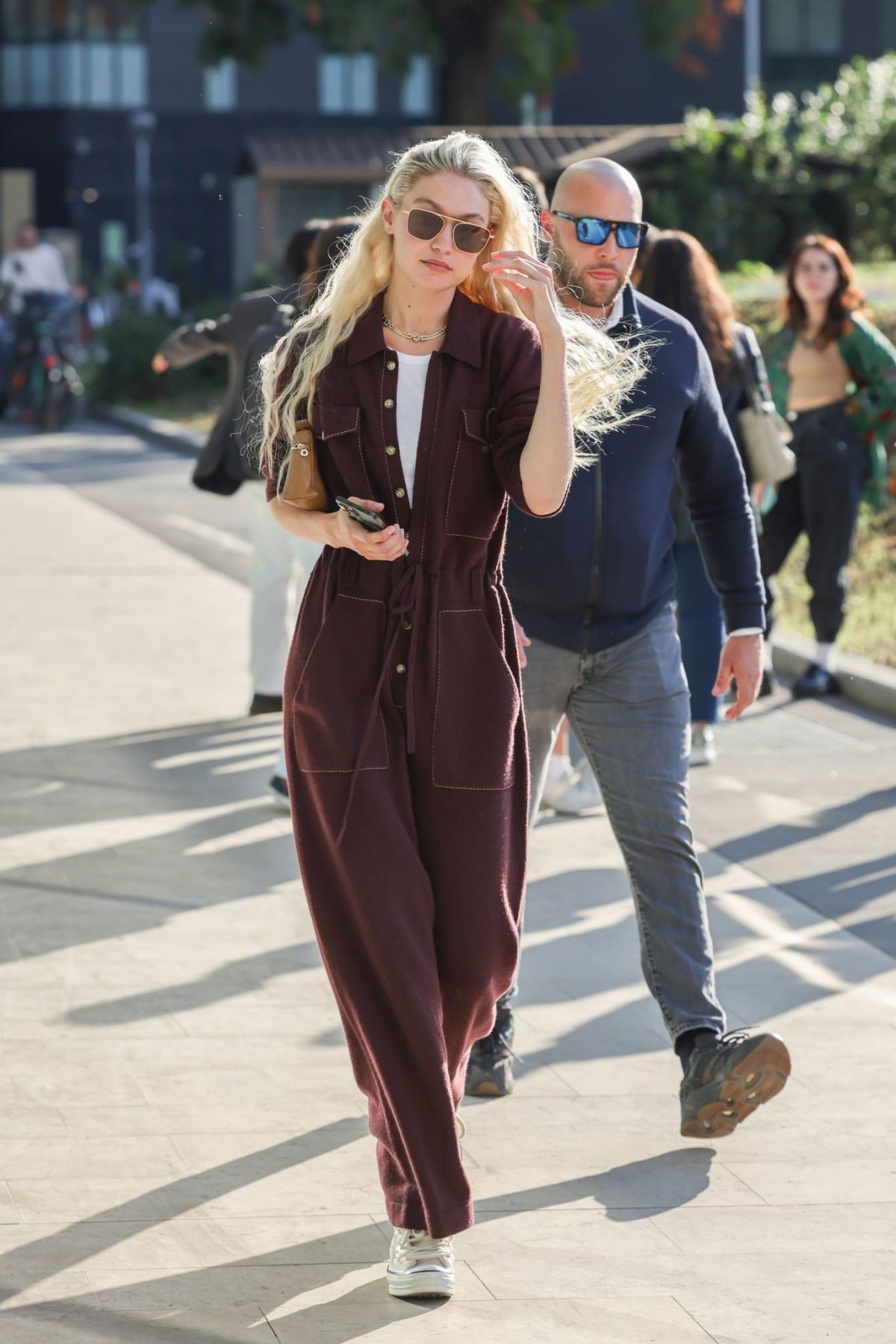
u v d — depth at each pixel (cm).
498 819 815
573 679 995
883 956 1266
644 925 996
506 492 810
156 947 1250
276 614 1897
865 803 1655
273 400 823
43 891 1359
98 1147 948
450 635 809
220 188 14975
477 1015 838
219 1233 862
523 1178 930
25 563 2895
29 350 5450
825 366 2084
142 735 1836
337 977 809
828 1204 908
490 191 793
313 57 14862
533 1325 786
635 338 989
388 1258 844
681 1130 972
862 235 6650
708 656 1730
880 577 2625
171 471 4397
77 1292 802
